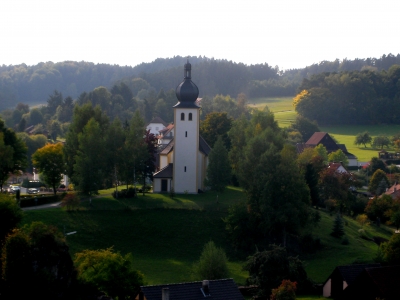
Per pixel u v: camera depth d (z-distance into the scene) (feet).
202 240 304.30
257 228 312.71
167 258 286.05
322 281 268.82
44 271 182.91
